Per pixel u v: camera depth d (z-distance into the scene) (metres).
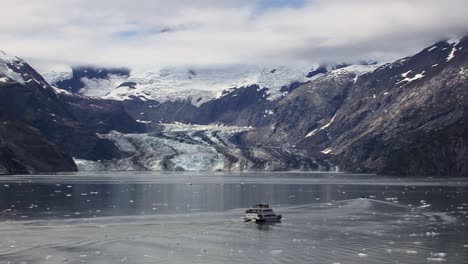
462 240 142.62
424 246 135.38
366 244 138.12
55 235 150.75
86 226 166.75
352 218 185.88
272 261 121.88
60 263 120.19
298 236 150.25
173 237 148.62
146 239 145.75
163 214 195.88
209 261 122.19
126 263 120.25
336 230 159.75
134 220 180.50
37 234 152.38
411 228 162.25
